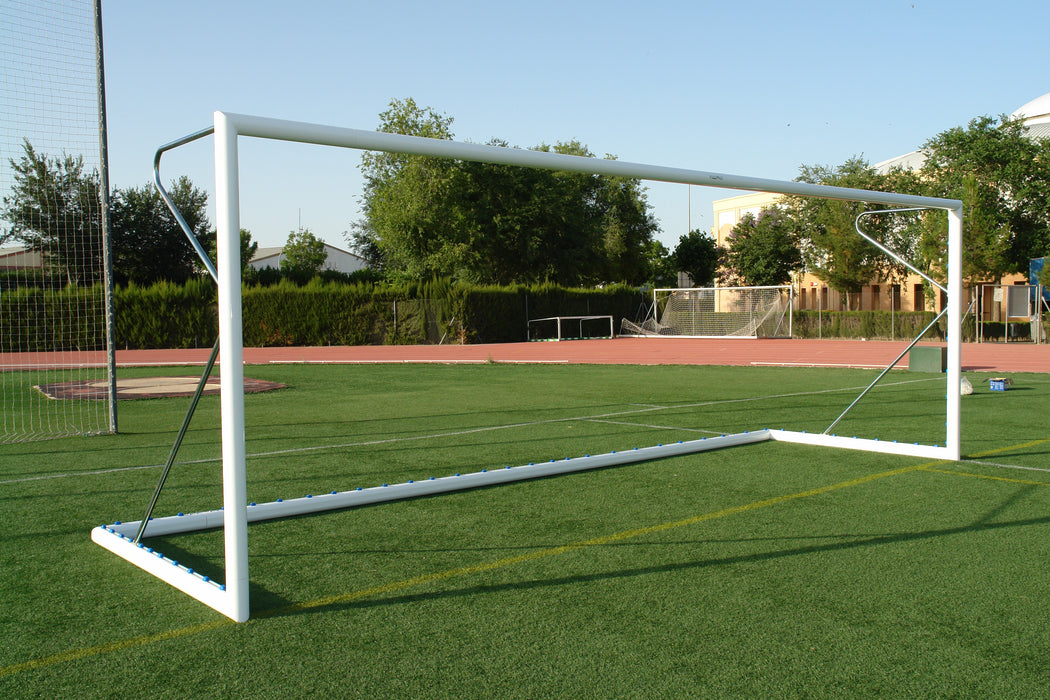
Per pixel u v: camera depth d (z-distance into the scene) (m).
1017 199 29.83
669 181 5.22
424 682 2.77
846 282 31.64
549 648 3.04
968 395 11.30
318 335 28.70
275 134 3.46
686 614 3.36
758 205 47.25
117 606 3.53
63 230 9.17
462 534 4.62
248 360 20.59
